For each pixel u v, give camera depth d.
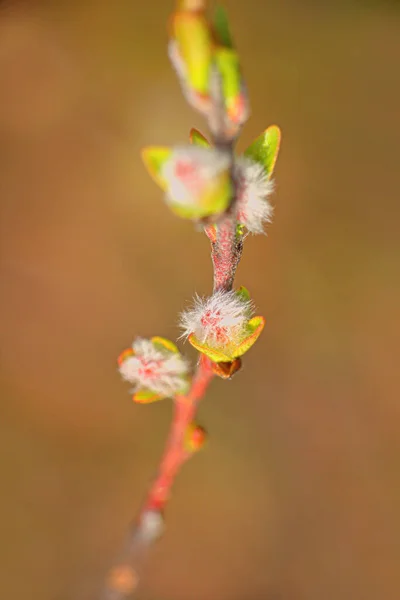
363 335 0.40
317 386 0.39
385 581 0.34
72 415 0.36
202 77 0.18
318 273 0.41
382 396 0.39
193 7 0.18
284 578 0.34
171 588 0.33
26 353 0.37
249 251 0.41
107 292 0.40
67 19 0.48
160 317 0.40
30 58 0.46
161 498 0.22
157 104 0.45
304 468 0.37
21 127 0.44
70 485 0.35
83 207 0.42
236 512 0.36
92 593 0.31
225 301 0.19
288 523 0.36
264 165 0.19
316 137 0.47
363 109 0.48
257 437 0.37
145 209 0.42
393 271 0.42
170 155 0.18
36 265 0.40
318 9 0.52
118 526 0.34
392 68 0.50
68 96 0.45
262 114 0.47
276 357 0.39
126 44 0.48
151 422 0.37
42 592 0.32
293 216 0.43
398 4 0.53
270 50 0.50
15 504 0.34
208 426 0.37
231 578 0.34
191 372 0.20
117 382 0.38
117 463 0.36
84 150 0.44
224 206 0.18
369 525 0.36
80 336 0.39
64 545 0.33
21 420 0.36
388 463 0.37
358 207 0.44
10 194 0.41
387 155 0.47
